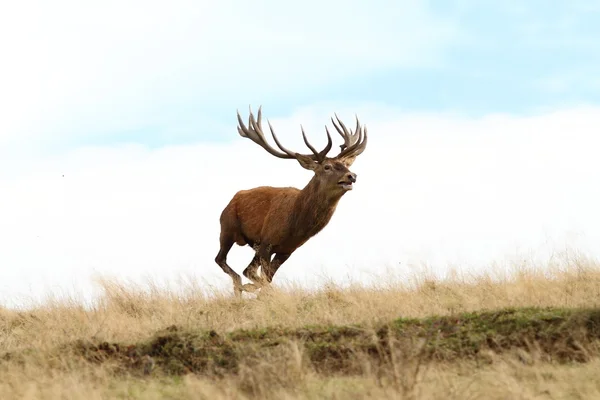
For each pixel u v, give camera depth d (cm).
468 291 4294
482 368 2908
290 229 5381
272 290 4641
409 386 2539
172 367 3162
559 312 3328
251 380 2712
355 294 4409
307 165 5325
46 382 2873
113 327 3856
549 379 2756
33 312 4531
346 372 3017
